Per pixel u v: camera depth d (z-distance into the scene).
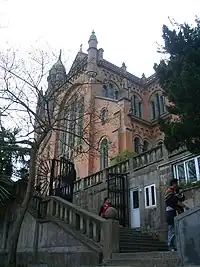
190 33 9.18
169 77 9.30
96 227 9.64
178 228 6.81
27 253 13.10
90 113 18.12
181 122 8.44
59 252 10.87
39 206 13.38
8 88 14.91
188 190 14.05
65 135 27.75
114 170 20.28
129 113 31.52
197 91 8.02
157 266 6.91
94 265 8.80
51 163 16.28
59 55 17.34
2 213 16.56
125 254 8.21
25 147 13.96
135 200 17.84
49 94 15.52
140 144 31.81
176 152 15.82
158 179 16.50
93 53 41.00
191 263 6.29
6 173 16.55
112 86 40.25
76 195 22.78
